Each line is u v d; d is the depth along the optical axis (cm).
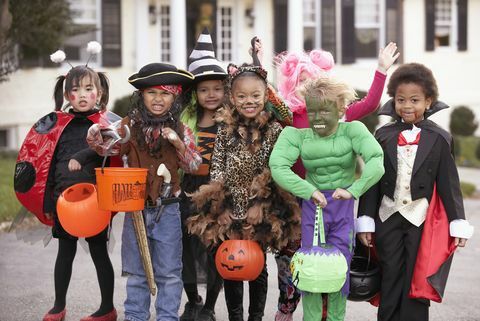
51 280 655
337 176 436
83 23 1884
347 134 434
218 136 469
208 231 463
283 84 496
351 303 603
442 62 2102
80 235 463
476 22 2125
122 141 440
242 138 462
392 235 442
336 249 424
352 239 442
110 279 509
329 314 446
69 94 504
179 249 472
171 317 464
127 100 1744
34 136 507
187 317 526
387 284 442
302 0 1909
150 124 461
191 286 523
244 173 462
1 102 1794
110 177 435
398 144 446
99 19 1888
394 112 459
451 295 628
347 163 434
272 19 1977
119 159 493
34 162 504
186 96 515
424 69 446
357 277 445
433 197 443
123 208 438
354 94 429
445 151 443
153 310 568
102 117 507
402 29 2064
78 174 500
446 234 437
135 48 1911
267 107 469
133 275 468
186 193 479
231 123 466
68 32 1481
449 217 438
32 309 565
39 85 1822
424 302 439
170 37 1808
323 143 432
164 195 463
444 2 2122
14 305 575
